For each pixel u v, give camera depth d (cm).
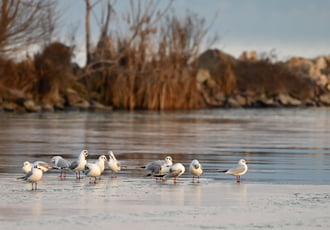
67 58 8456
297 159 2841
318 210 1706
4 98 7606
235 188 2031
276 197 1880
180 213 1658
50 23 7075
